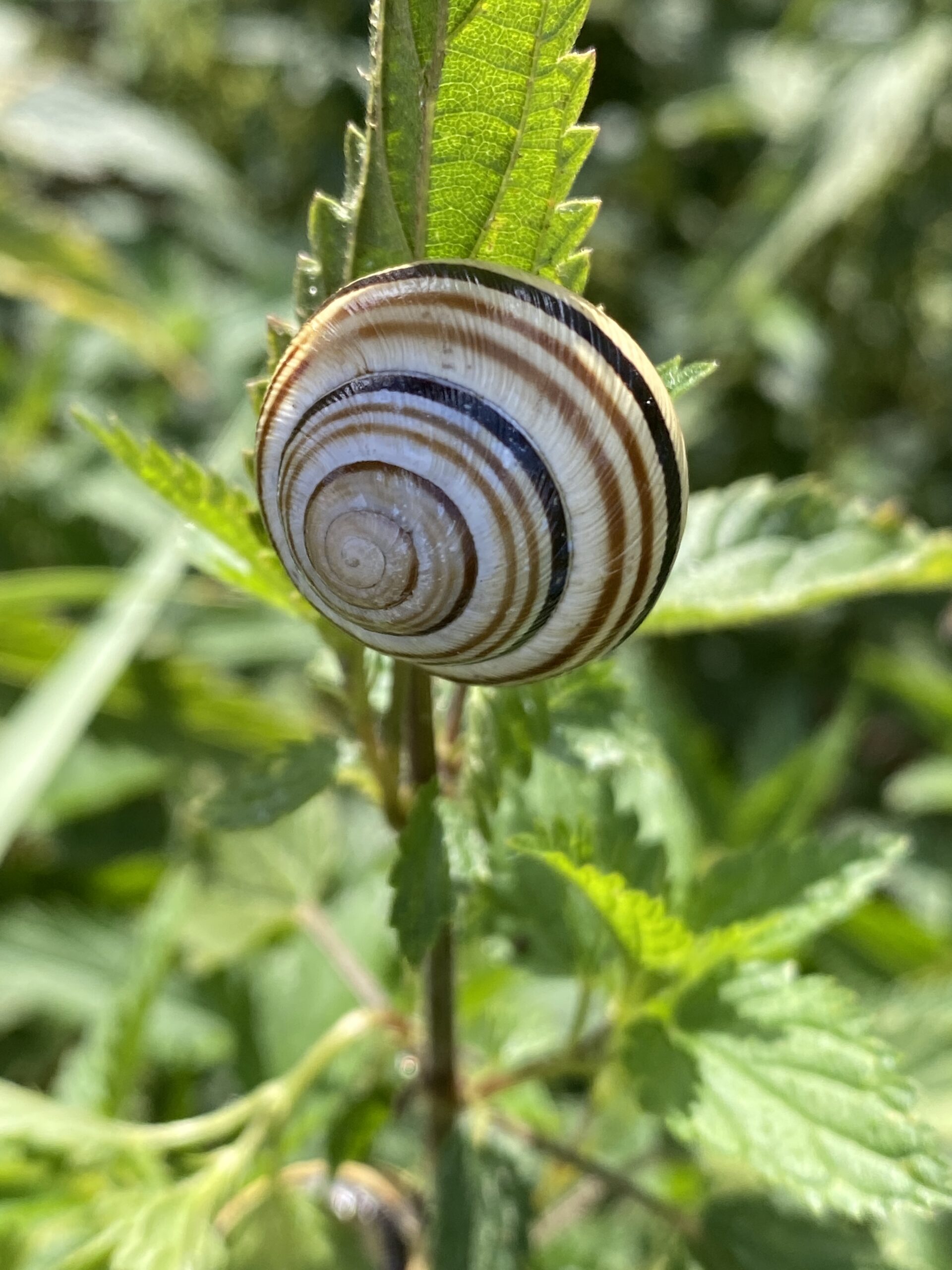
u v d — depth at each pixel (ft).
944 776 0.58
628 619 0.20
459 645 0.19
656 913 0.24
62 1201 0.28
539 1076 0.28
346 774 0.25
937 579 0.28
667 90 0.89
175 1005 0.41
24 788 0.42
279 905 0.36
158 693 0.53
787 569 0.28
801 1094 0.23
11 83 0.70
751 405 0.81
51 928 0.45
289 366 0.19
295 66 0.88
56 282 0.62
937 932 0.49
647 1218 0.36
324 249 0.20
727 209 0.89
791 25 0.81
